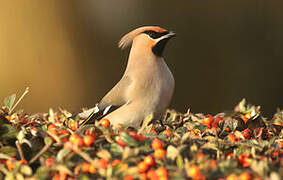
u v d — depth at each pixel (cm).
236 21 1523
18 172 373
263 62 1496
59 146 410
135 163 383
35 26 1559
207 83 1505
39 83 1535
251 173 341
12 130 430
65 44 1570
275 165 381
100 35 1582
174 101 1493
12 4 1541
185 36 1523
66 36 1572
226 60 1509
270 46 1502
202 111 1495
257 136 494
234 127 513
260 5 1509
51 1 1566
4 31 1533
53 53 1561
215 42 1518
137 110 657
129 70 680
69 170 354
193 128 511
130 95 657
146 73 659
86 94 1554
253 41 1509
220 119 549
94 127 425
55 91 1542
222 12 1527
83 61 1569
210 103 1496
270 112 1472
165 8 1547
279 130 528
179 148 378
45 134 417
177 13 1538
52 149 406
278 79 1487
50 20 1569
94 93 1556
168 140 416
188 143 411
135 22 1569
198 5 1532
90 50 1573
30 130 459
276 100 1477
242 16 1520
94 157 391
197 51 1517
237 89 1491
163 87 661
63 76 1556
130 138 396
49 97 1536
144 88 654
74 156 388
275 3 1501
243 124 527
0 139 428
